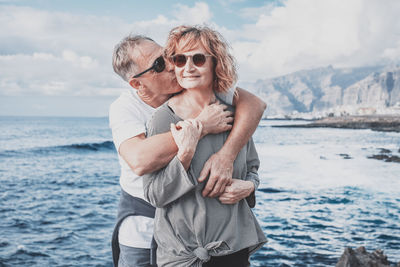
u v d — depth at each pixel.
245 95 1.91
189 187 1.59
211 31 1.66
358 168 24.38
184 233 1.69
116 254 2.27
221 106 1.75
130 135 1.85
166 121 1.71
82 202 14.79
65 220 12.09
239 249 1.74
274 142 51.47
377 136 62.97
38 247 9.52
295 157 31.95
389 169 23.78
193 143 1.58
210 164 1.66
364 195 15.52
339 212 12.48
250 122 1.78
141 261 2.08
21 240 10.09
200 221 1.66
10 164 27.59
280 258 8.10
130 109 1.98
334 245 9.03
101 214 12.84
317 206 13.41
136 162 1.62
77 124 118.75
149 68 1.91
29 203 14.67
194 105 1.76
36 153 35.31
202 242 1.68
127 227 2.09
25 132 72.75
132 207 2.07
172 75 1.95
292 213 12.30
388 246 8.98
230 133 1.76
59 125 108.69
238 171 1.79
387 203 13.92
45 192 17.02
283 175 21.45
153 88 1.97
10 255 8.97
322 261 7.94
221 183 1.65
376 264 5.98
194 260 1.68
